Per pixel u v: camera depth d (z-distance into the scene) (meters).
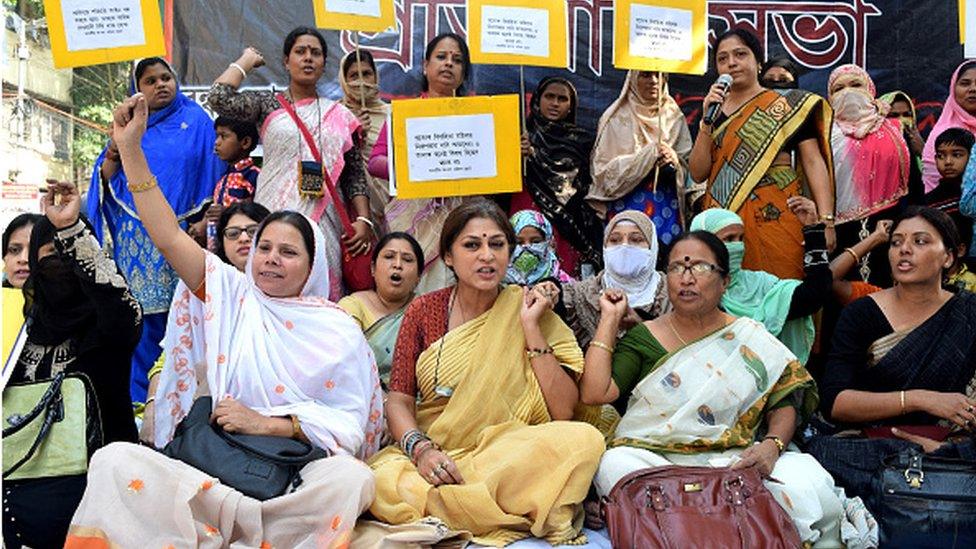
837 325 4.22
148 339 5.15
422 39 6.23
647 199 5.29
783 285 4.43
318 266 3.99
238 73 5.16
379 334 4.34
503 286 4.20
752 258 4.77
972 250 5.33
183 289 3.87
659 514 3.42
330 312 3.84
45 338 3.69
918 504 3.61
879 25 6.21
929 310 4.11
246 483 3.34
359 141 5.07
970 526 3.56
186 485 3.25
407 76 6.23
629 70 5.50
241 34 6.10
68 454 3.56
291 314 3.80
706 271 3.96
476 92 6.19
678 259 4.00
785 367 3.98
